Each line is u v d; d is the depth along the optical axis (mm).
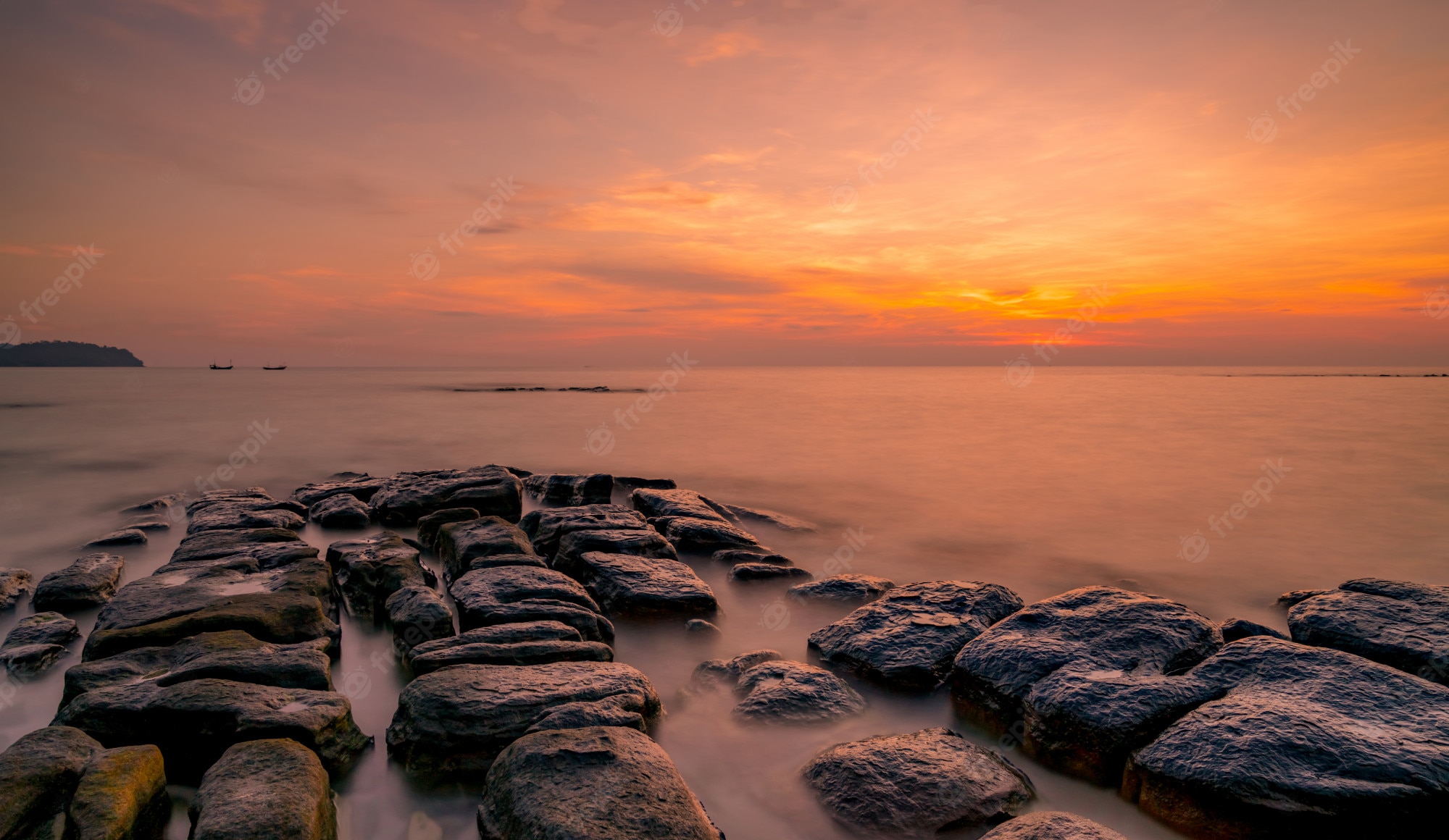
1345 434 33938
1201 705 6312
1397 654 7406
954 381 146375
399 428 37344
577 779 5207
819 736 7105
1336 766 5309
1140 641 7512
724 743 6992
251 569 10586
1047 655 7359
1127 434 34688
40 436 32594
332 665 8578
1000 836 4922
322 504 16531
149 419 41156
